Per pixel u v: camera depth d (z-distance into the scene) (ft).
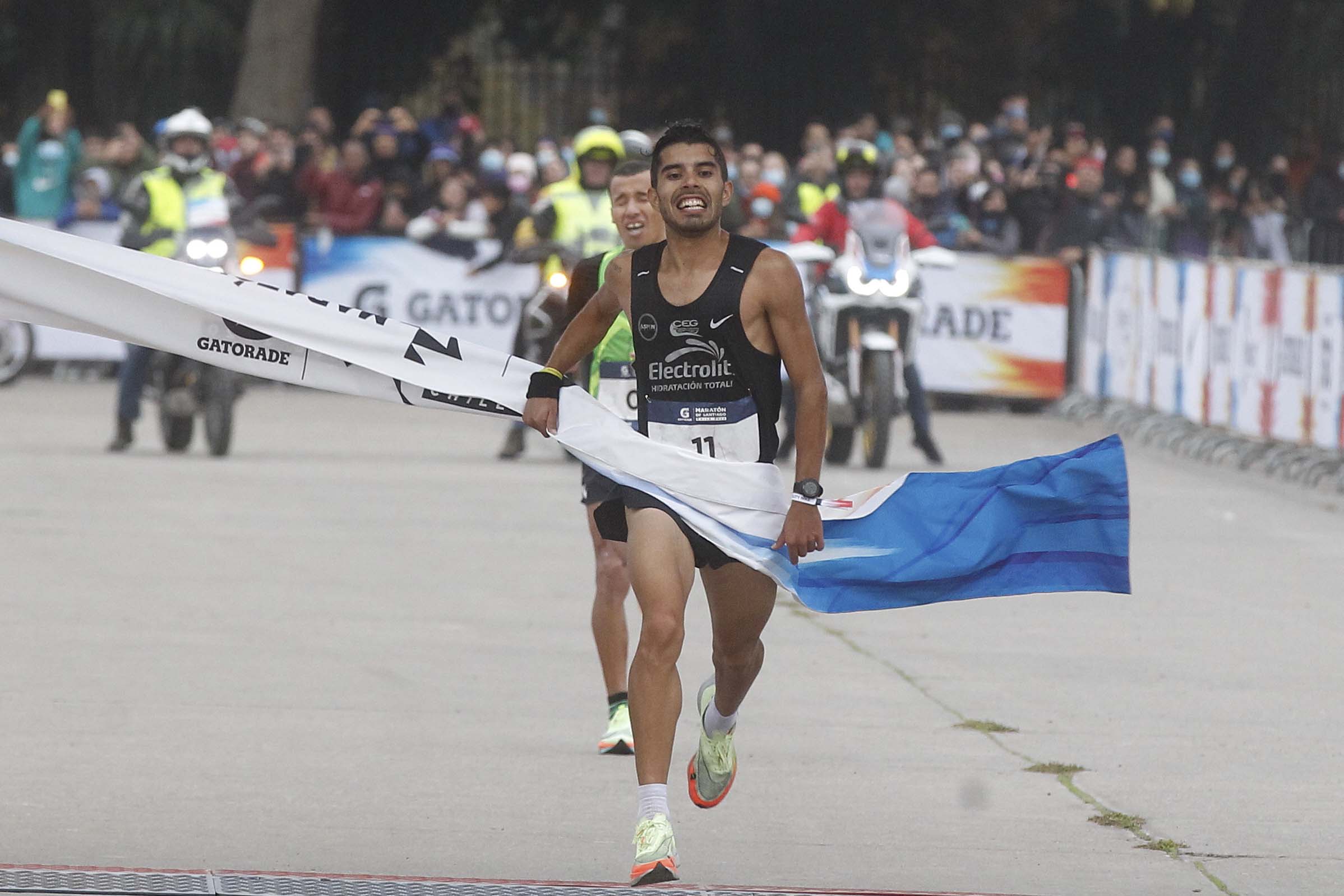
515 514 125.18
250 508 124.06
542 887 51.65
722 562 54.13
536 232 137.08
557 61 320.91
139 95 291.79
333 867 54.08
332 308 58.59
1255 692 79.15
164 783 62.23
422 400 58.34
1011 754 68.64
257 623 88.33
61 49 293.02
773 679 80.12
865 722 72.95
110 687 75.36
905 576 56.13
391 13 308.81
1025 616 95.66
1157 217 250.78
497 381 58.08
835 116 311.06
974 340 198.80
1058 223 202.39
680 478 53.62
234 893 50.60
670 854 49.90
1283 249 275.39
